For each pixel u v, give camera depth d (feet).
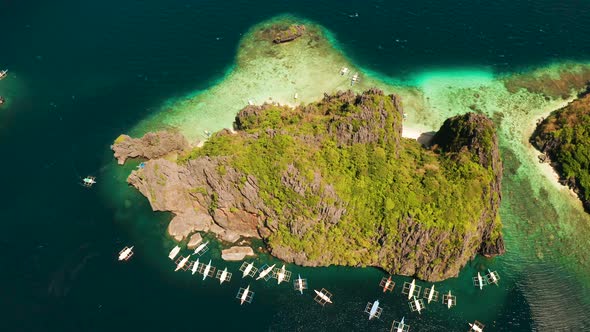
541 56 491.31
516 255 335.88
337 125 335.67
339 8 555.28
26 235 340.80
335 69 480.64
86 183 379.14
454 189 319.27
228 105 447.83
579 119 391.86
